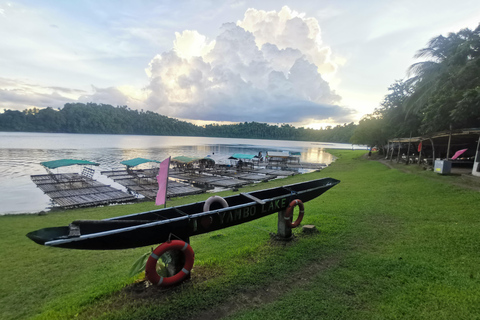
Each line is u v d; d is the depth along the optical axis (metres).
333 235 6.80
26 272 6.23
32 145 60.25
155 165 35.59
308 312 3.74
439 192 10.65
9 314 4.48
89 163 21.62
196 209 5.88
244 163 36.06
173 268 4.61
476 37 16.31
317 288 4.34
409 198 10.63
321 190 7.66
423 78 21.84
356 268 4.94
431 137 16.42
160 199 5.52
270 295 4.24
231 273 4.94
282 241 6.44
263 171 30.30
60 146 60.38
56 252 7.64
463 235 5.97
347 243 6.22
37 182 20.80
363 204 10.30
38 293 5.20
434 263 4.88
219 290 4.38
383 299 3.94
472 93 13.91
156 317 3.75
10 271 6.29
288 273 4.89
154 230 4.29
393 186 13.78
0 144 60.38
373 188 14.14
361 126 39.56
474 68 15.70
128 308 3.98
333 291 4.23
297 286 4.45
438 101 16.92
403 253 5.45
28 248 8.00
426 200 9.91
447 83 17.39
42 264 6.71
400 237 6.47
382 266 4.92
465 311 3.49
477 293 3.84
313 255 5.59
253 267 5.14
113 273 5.76
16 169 28.53
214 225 5.06
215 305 4.01
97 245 3.92
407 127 26.08
